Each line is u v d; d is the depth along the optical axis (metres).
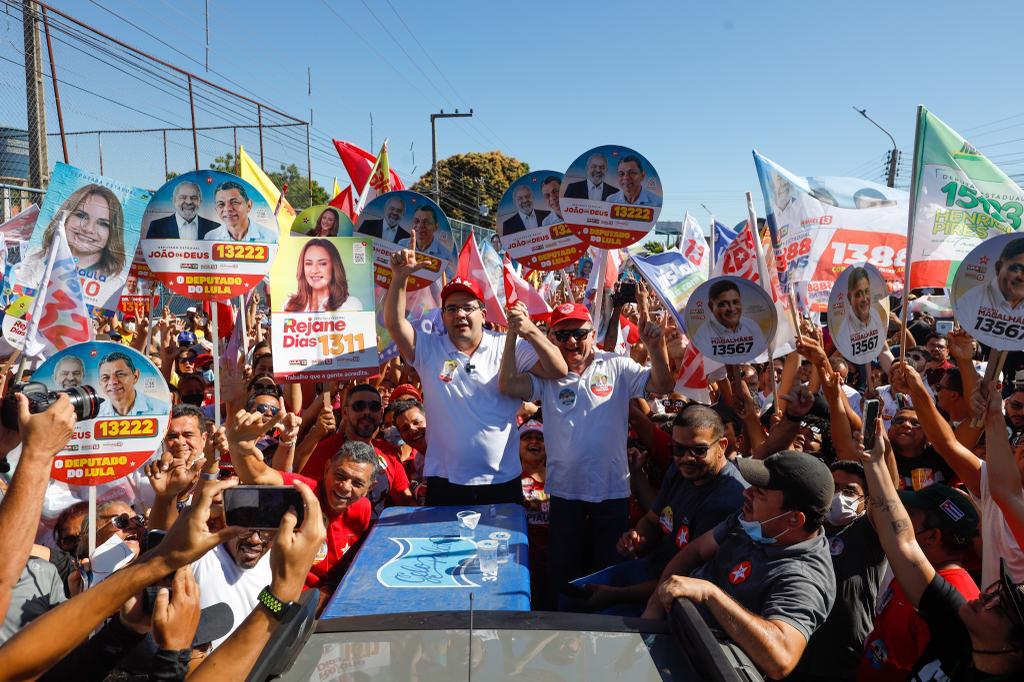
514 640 2.03
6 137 10.26
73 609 1.71
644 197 6.01
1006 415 4.61
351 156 8.19
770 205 5.94
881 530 2.92
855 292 4.40
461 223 19.42
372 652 1.97
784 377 5.72
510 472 4.82
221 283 4.31
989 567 3.31
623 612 3.93
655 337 4.76
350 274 4.82
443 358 4.82
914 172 4.54
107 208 4.91
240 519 1.79
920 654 3.02
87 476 3.37
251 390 6.45
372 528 3.95
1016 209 4.45
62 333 4.03
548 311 8.06
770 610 2.79
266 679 1.70
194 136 11.27
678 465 3.99
